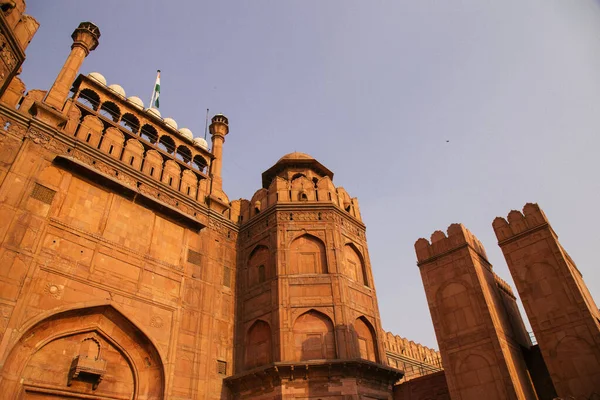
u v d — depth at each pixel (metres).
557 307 11.68
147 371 12.67
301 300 14.58
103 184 13.45
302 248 15.91
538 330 11.75
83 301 11.60
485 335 12.30
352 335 14.13
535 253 12.61
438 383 13.45
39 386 10.47
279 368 12.98
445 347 12.92
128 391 12.18
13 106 12.43
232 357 14.82
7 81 11.40
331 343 13.85
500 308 13.68
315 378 13.08
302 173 20.25
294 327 14.12
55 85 13.94
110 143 14.59
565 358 11.09
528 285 12.38
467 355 12.41
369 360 14.60
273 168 20.55
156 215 14.71
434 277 14.08
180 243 15.10
